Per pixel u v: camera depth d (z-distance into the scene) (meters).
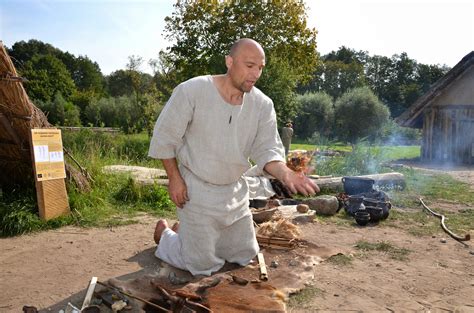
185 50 20.89
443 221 6.03
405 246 4.86
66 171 6.30
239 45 3.36
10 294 3.33
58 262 4.11
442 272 4.00
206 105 3.50
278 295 3.19
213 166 3.58
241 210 3.79
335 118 35.78
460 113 16.73
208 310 2.80
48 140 5.59
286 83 17.45
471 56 15.86
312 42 21.41
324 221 6.09
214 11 20.44
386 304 3.26
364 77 72.00
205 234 3.61
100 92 59.09
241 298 3.07
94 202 6.30
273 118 3.78
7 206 5.45
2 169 6.35
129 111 32.94
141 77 27.09
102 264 4.05
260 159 3.66
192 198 3.60
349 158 10.73
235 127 3.56
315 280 3.69
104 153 11.80
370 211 5.98
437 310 3.18
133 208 6.48
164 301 2.94
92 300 3.04
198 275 3.65
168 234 4.06
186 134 3.67
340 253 4.41
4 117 5.45
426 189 9.14
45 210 5.46
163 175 8.48
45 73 51.53
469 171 13.48
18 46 75.62
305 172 8.32
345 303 3.25
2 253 4.39
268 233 4.52
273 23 20.03
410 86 71.56
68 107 38.28
